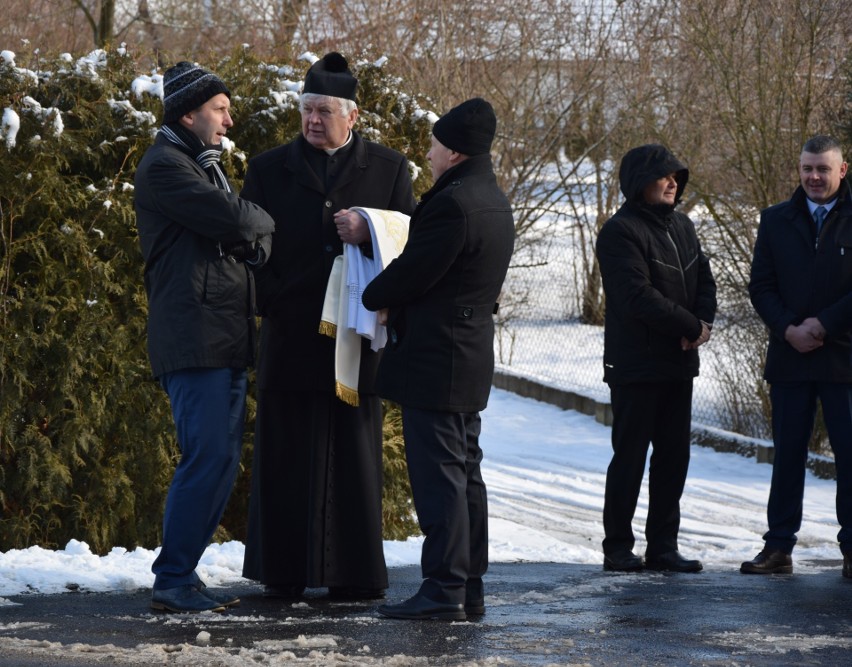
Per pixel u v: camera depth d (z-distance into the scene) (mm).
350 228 7730
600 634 6691
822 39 18797
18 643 6047
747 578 9336
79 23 30562
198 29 29125
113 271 9383
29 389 9258
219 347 7121
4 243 9102
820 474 17203
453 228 6941
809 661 6066
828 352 9531
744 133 19328
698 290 10086
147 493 9625
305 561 7852
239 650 6031
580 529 13578
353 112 8086
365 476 7914
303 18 26172
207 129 7336
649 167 9727
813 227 9789
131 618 6891
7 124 8883
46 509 9273
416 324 7109
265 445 7918
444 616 6988
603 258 9805
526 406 23406
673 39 24766
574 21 27656
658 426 9930
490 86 26828
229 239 7023
